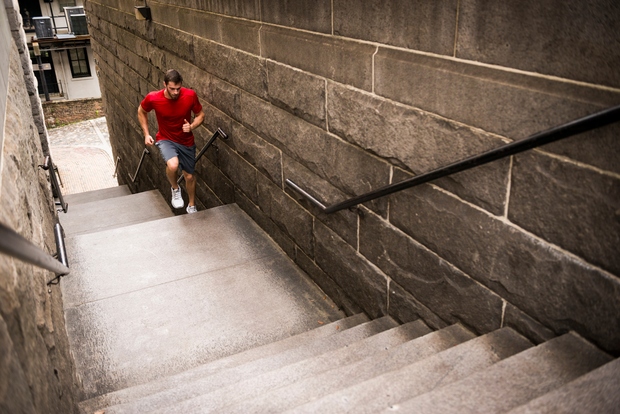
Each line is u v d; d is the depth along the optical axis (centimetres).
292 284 528
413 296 382
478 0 274
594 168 235
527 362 258
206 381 365
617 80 217
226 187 720
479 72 282
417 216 358
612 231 234
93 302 505
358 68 378
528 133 260
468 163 282
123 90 1285
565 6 232
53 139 2912
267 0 490
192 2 682
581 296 255
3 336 166
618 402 200
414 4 316
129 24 1055
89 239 620
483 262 310
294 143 495
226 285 529
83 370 424
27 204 317
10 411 146
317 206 457
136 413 338
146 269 559
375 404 261
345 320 444
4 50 609
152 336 461
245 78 567
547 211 263
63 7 3341
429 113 322
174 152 681
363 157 399
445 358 292
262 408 290
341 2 382
